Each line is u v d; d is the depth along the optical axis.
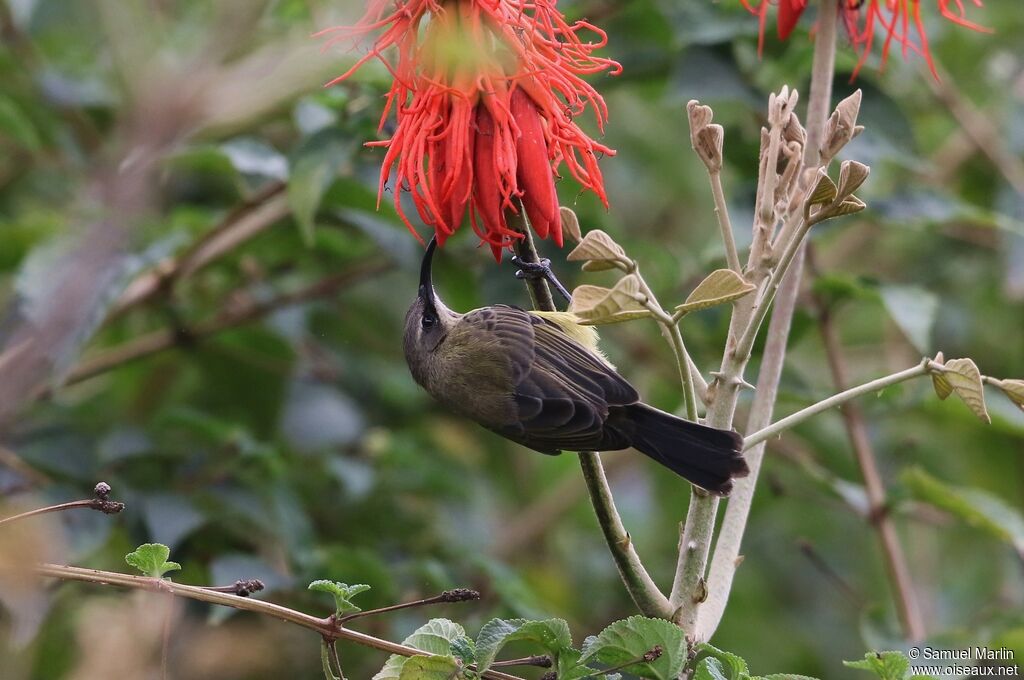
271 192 10.47
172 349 12.03
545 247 11.13
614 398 7.30
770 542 13.94
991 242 13.53
